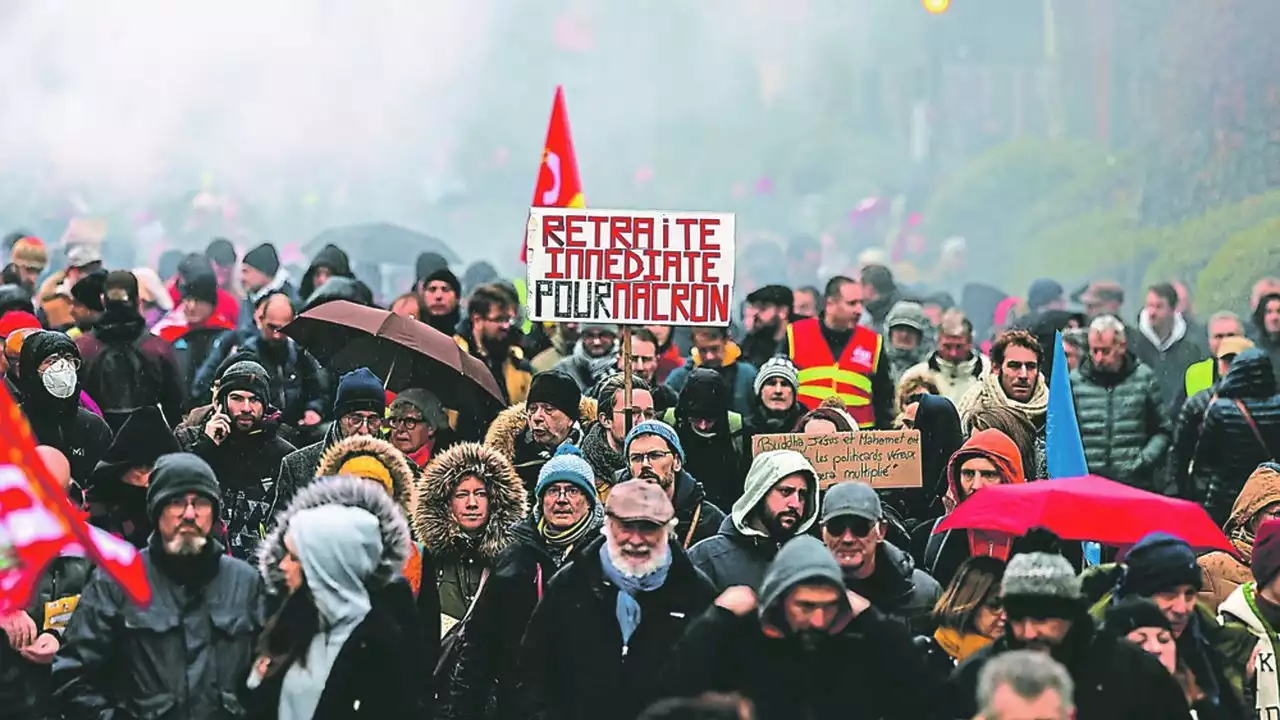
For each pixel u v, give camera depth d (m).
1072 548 17.83
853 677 12.98
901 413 23.67
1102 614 14.42
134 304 24.66
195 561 14.16
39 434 19.53
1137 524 15.05
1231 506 24.14
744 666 12.98
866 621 13.07
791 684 12.91
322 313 21.81
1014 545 16.08
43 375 19.44
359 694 13.10
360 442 16.78
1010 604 12.79
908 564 15.57
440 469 16.61
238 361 19.67
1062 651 12.78
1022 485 15.52
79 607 14.09
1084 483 15.50
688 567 14.47
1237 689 14.98
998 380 22.31
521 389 25.56
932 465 20.44
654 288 18.61
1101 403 24.70
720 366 24.92
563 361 25.30
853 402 25.84
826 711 12.95
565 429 19.53
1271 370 24.06
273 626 13.19
